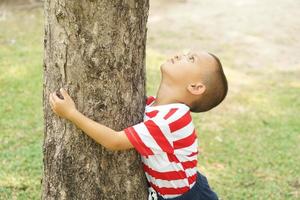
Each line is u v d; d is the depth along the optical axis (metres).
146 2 2.83
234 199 5.06
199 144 6.33
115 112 2.80
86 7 2.62
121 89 2.80
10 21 11.32
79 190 2.91
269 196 5.16
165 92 2.88
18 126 6.36
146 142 2.67
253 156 6.09
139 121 2.94
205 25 12.23
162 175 2.86
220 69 2.89
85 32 2.65
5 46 9.64
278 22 12.62
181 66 2.84
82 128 2.69
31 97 7.32
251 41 11.39
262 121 7.24
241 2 14.07
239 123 7.11
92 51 2.68
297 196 5.20
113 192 2.94
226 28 12.09
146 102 3.05
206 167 5.74
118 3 2.66
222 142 6.43
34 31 10.75
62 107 2.68
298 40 11.62
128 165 2.94
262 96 8.30
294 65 10.23
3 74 8.12
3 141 5.91
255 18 12.83
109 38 2.69
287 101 8.12
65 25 2.66
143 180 3.04
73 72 2.71
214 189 5.23
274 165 5.88
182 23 12.31
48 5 2.72
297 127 7.07
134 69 2.85
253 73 9.59
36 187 4.93
